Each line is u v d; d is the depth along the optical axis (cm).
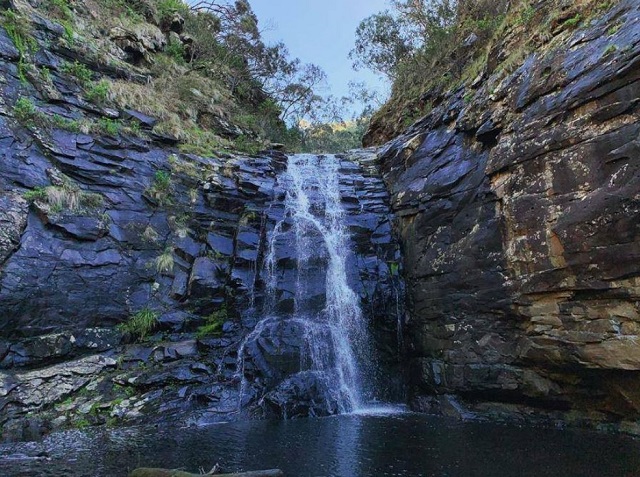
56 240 1105
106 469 646
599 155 811
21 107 1194
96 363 1035
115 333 1123
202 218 1420
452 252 1163
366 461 685
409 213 1423
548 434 864
